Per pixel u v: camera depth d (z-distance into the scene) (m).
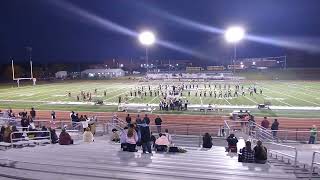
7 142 15.09
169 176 9.17
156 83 78.62
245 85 70.25
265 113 36.12
